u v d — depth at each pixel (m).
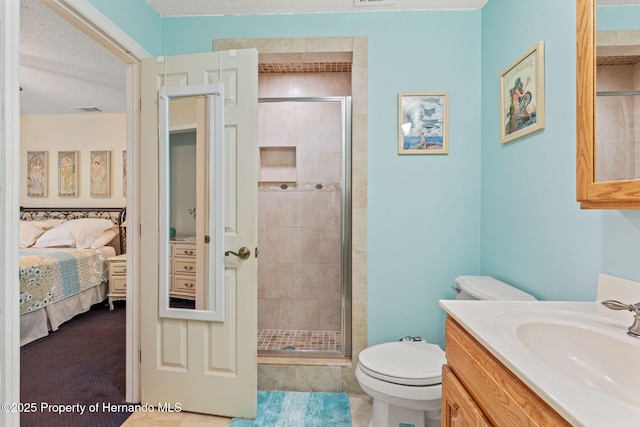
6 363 1.07
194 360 1.83
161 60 1.86
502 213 1.77
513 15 1.65
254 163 1.78
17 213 1.10
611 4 0.96
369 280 2.07
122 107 4.02
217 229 1.79
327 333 2.84
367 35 2.06
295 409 1.87
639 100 0.89
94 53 2.61
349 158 2.30
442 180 2.05
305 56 2.17
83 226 3.93
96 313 3.68
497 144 1.83
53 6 1.40
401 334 2.07
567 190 1.27
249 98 1.78
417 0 1.95
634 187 0.87
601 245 1.10
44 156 4.33
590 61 1.02
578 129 1.07
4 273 1.07
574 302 1.10
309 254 2.89
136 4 1.85
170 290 1.87
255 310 1.80
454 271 2.05
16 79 1.10
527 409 0.65
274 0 1.95
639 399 0.75
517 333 0.86
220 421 1.77
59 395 2.02
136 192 1.93
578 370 0.86
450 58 2.04
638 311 0.82
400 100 2.04
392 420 1.48
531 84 1.48
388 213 2.06
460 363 0.97
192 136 1.83
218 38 2.10
